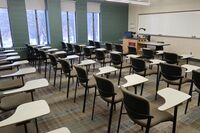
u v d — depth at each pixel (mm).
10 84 2916
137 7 9719
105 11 9383
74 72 3725
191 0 7152
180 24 7730
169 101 1769
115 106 3049
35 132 1909
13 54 5227
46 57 4996
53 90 4051
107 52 6047
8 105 2143
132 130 2473
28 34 7594
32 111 1531
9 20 7094
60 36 8156
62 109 3141
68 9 8227
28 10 7531
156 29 8859
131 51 5809
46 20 7977
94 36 9547
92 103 3350
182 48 7816
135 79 2453
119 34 10227
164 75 3238
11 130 1680
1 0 6809
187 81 3189
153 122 1792
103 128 2545
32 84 2211
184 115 2855
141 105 1677
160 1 8414
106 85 2273
